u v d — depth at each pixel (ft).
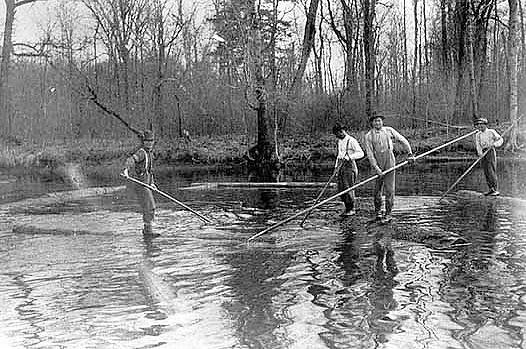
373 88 108.47
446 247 29.66
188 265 27.76
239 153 104.94
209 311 20.84
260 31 93.81
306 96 114.83
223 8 97.09
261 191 60.39
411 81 136.87
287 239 33.14
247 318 19.99
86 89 116.26
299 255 29.19
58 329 19.34
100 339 18.38
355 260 27.71
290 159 100.68
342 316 19.89
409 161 38.40
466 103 119.24
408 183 63.16
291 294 22.58
